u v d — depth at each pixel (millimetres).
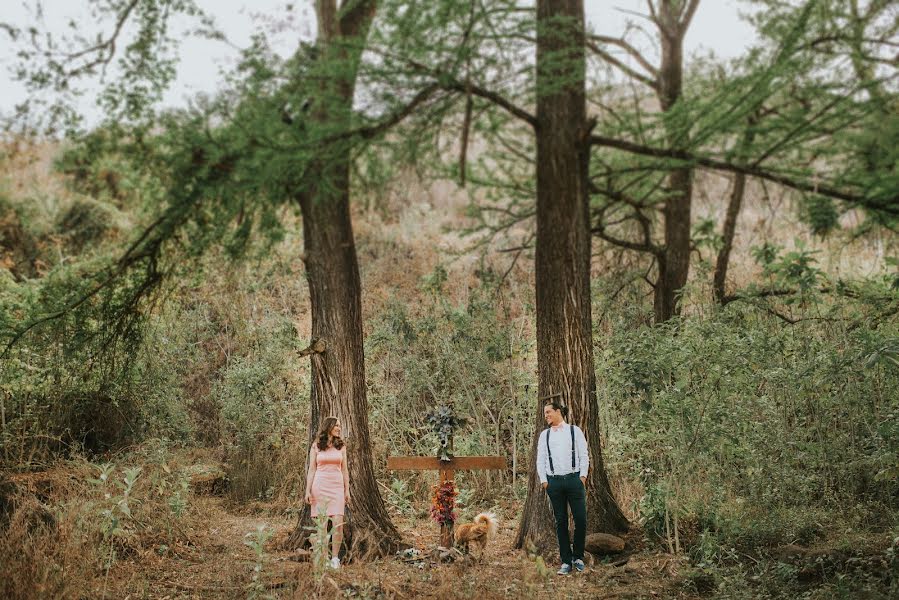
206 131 5680
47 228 15094
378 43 5789
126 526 7094
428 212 17281
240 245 6621
